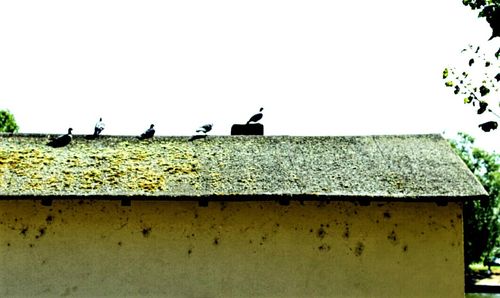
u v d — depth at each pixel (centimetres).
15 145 1466
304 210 1302
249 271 1281
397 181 1311
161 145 1515
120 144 1512
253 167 1381
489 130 931
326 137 1568
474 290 4844
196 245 1286
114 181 1298
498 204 5444
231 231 1291
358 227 1296
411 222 1298
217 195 1241
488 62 949
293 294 1277
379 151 1475
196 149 1491
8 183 1270
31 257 1267
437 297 1277
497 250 5731
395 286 1279
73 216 1284
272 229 1294
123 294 1266
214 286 1274
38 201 1285
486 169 5731
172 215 1292
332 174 1346
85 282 1265
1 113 4972
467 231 5300
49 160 1390
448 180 1316
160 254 1280
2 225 1274
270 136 1570
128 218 1288
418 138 1559
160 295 1268
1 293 1254
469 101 952
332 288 1278
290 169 1372
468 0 916
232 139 1557
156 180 1308
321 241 1292
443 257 1289
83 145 1492
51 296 1256
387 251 1290
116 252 1277
